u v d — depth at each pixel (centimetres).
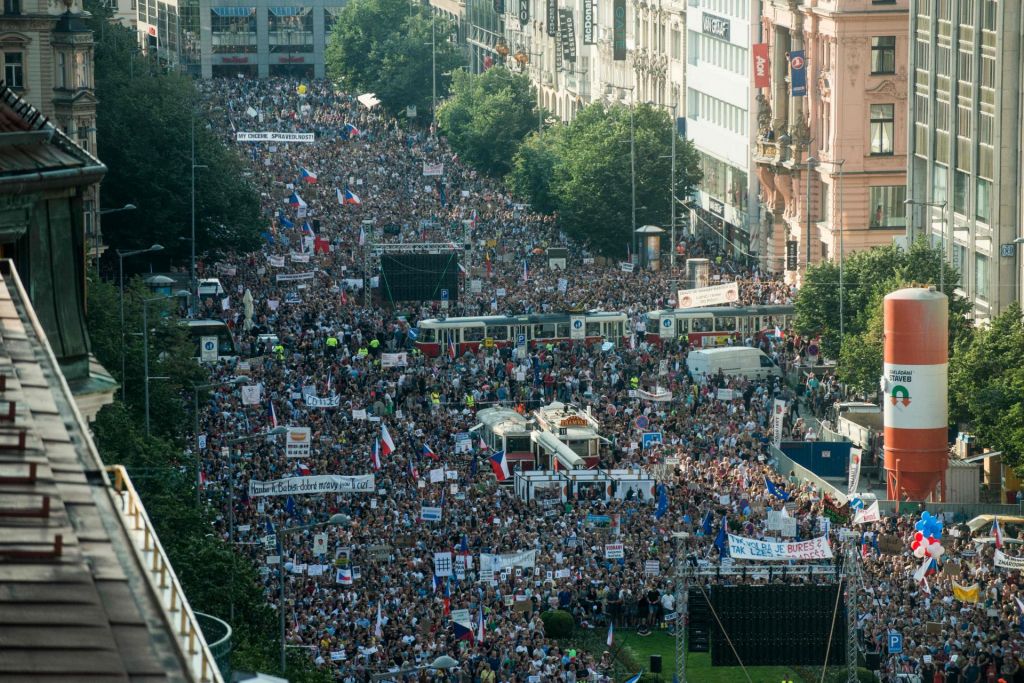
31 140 5653
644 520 18575
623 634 17200
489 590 16562
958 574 16862
